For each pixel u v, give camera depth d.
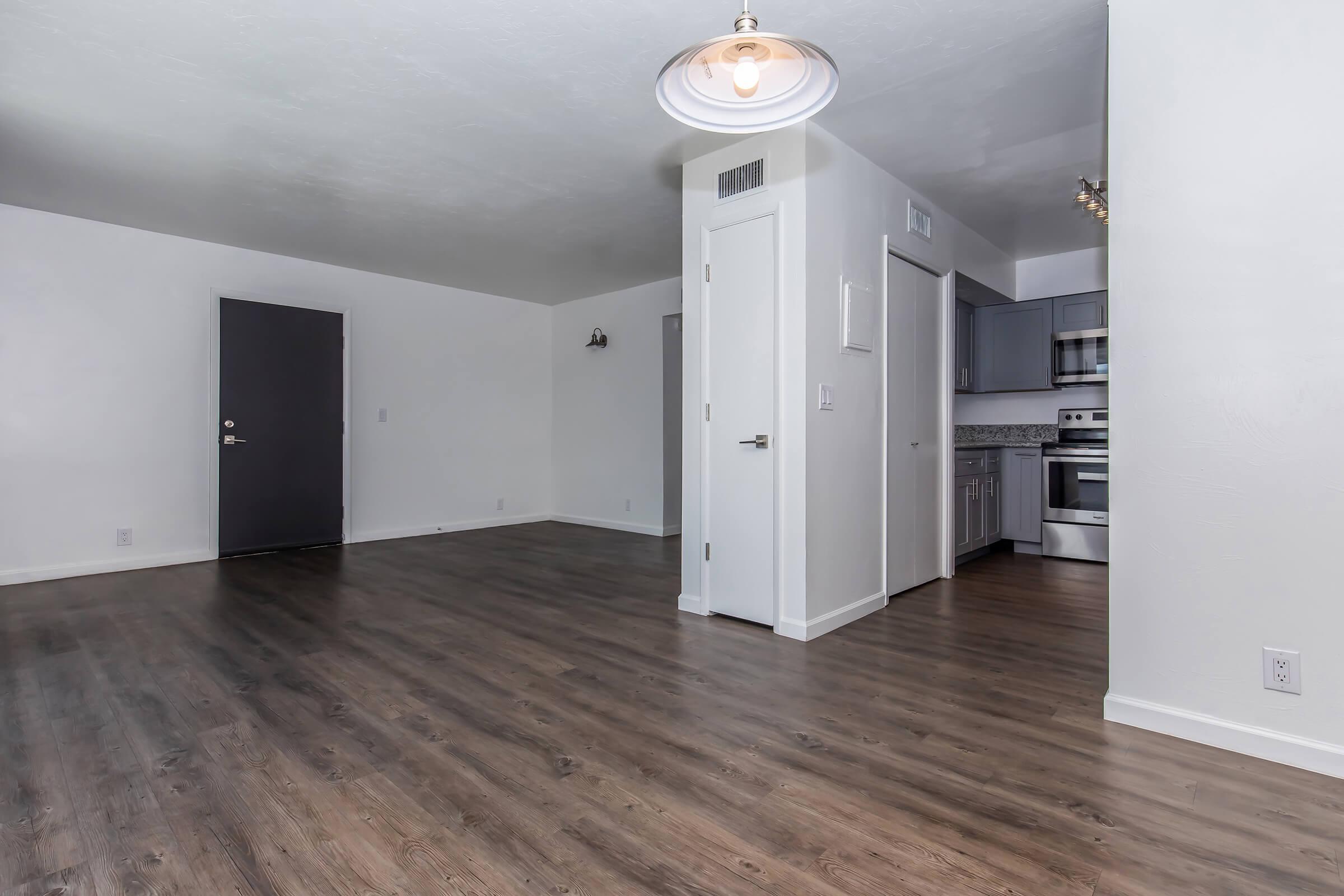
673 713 2.18
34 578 4.11
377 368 5.75
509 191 3.79
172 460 4.65
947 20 2.23
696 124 1.74
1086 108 2.87
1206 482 1.91
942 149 3.28
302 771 1.80
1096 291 5.07
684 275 3.41
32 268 4.11
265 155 3.30
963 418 5.90
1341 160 1.72
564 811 1.61
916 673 2.53
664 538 5.95
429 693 2.34
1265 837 1.48
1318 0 1.74
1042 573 4.37
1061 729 2.04
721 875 1.37
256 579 4.19
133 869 1.39
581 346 6.86
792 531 3.00
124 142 3.16
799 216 2.95
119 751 1.91
